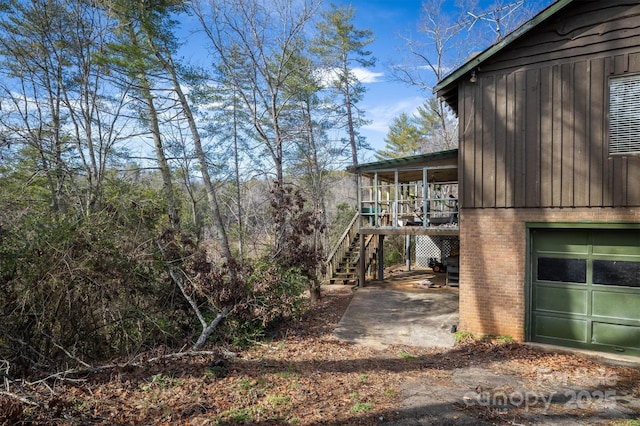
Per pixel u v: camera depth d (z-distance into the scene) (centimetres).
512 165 829
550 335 814
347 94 2519
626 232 746
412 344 832
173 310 923
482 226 865
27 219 795
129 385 601
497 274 848
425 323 962
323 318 1030
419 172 1384
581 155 762
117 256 822
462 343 832
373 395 559
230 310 882
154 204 932
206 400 543
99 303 830
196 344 802
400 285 1395
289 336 888
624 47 724
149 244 896
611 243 760
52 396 527
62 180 1125
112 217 865
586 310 781
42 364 705
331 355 759
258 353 775
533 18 782
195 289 888
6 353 707
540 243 823
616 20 730
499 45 817
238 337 845
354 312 1064
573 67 769
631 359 723
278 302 909
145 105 1289
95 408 517
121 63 1043
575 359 722
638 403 537
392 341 851
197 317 934
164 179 1266
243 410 510
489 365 696
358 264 1558
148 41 1136
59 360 740
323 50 2223
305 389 582
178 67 1209
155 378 620
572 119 770
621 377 634
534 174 807
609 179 737
